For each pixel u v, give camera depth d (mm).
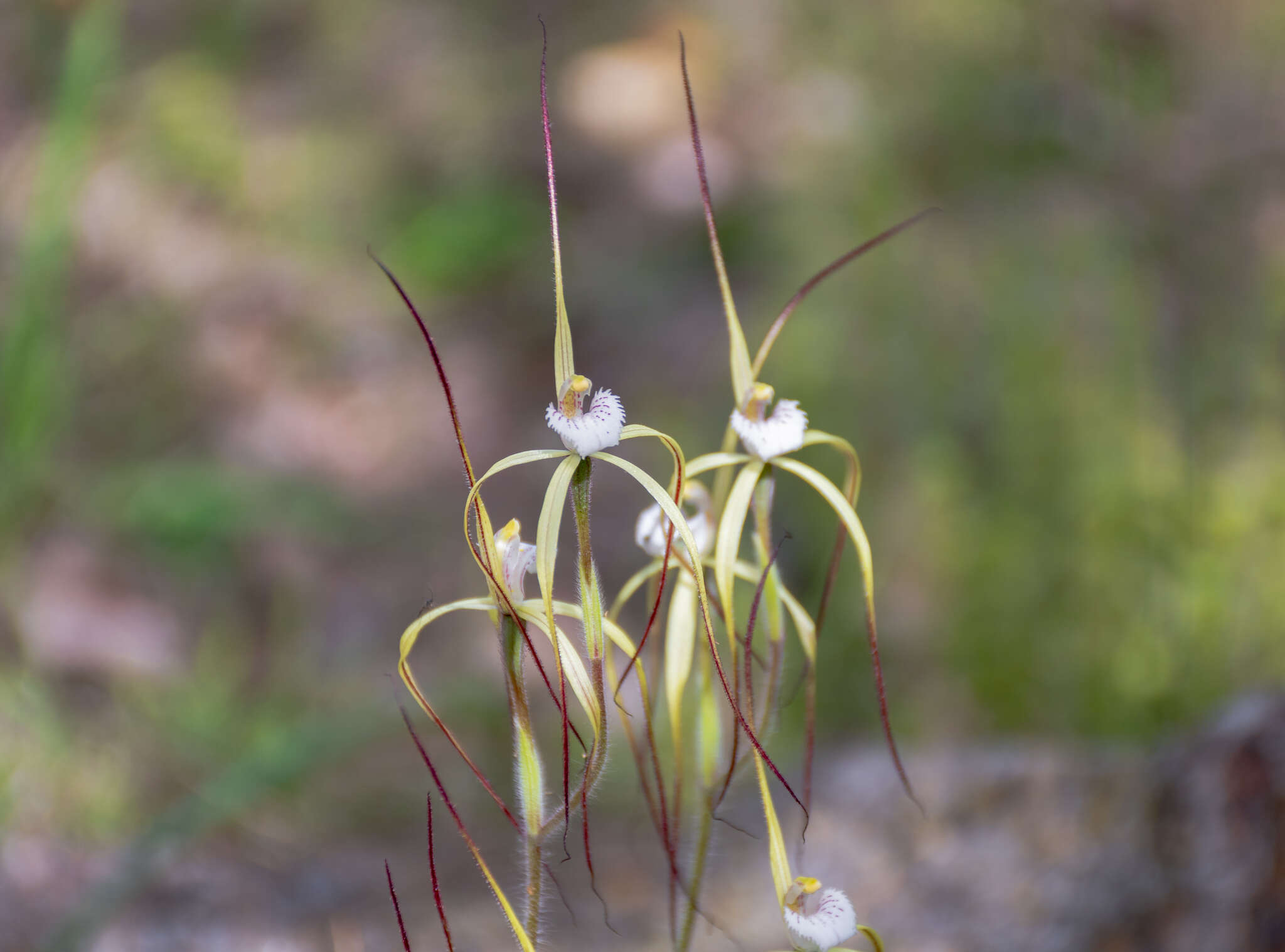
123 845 776
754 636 652
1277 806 708
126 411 1205
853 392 1190
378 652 1062
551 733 954
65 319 1208
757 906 750
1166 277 1223
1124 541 1011
